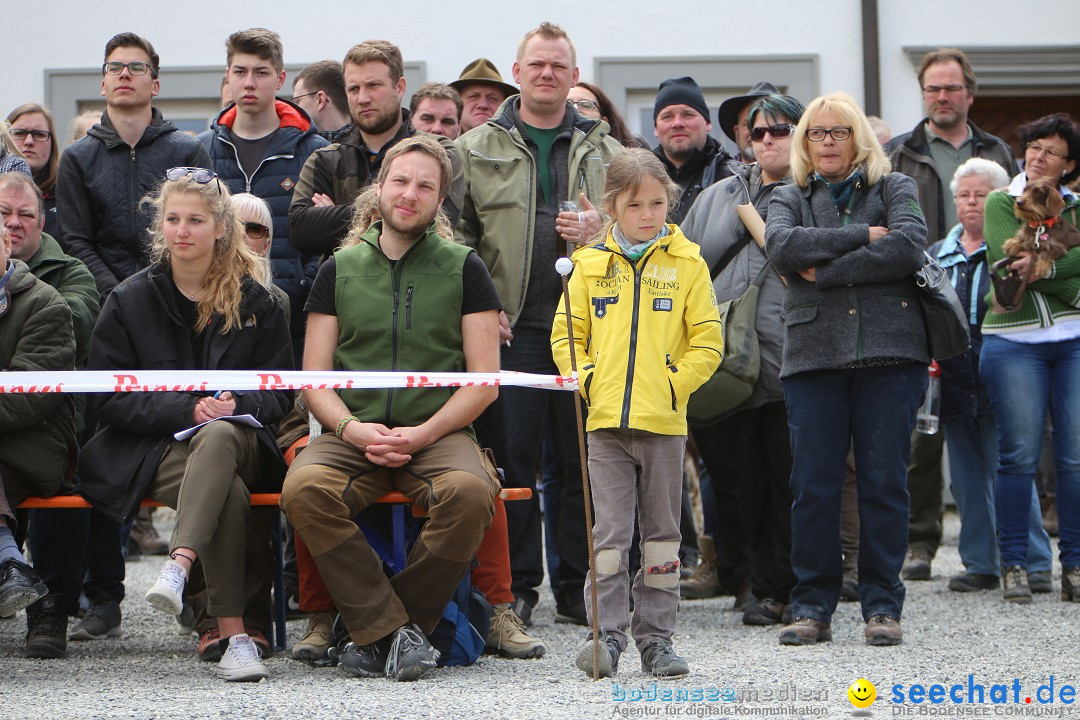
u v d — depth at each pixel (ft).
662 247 44.75
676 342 44.21
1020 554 62.18
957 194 68.49
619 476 43.50
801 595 51.44
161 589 42.47
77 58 101.65
